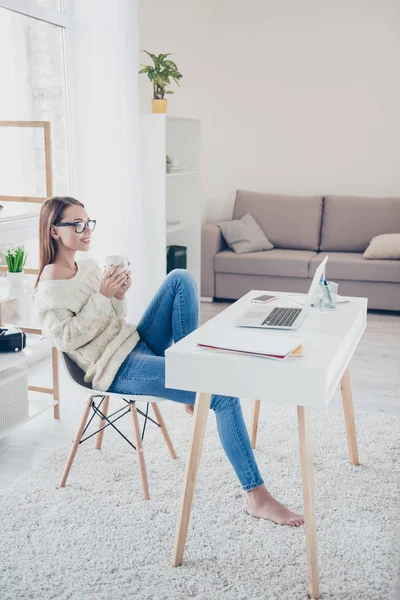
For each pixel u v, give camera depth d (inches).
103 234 148.9
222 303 205.2
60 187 144.6
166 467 95.5
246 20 223.3
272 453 100.2
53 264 88.0
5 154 122.0
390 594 68.1
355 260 190.4
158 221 158.4
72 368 88.4
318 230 210.8
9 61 123.0
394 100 214.5
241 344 69.8
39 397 117.3
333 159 224.1
